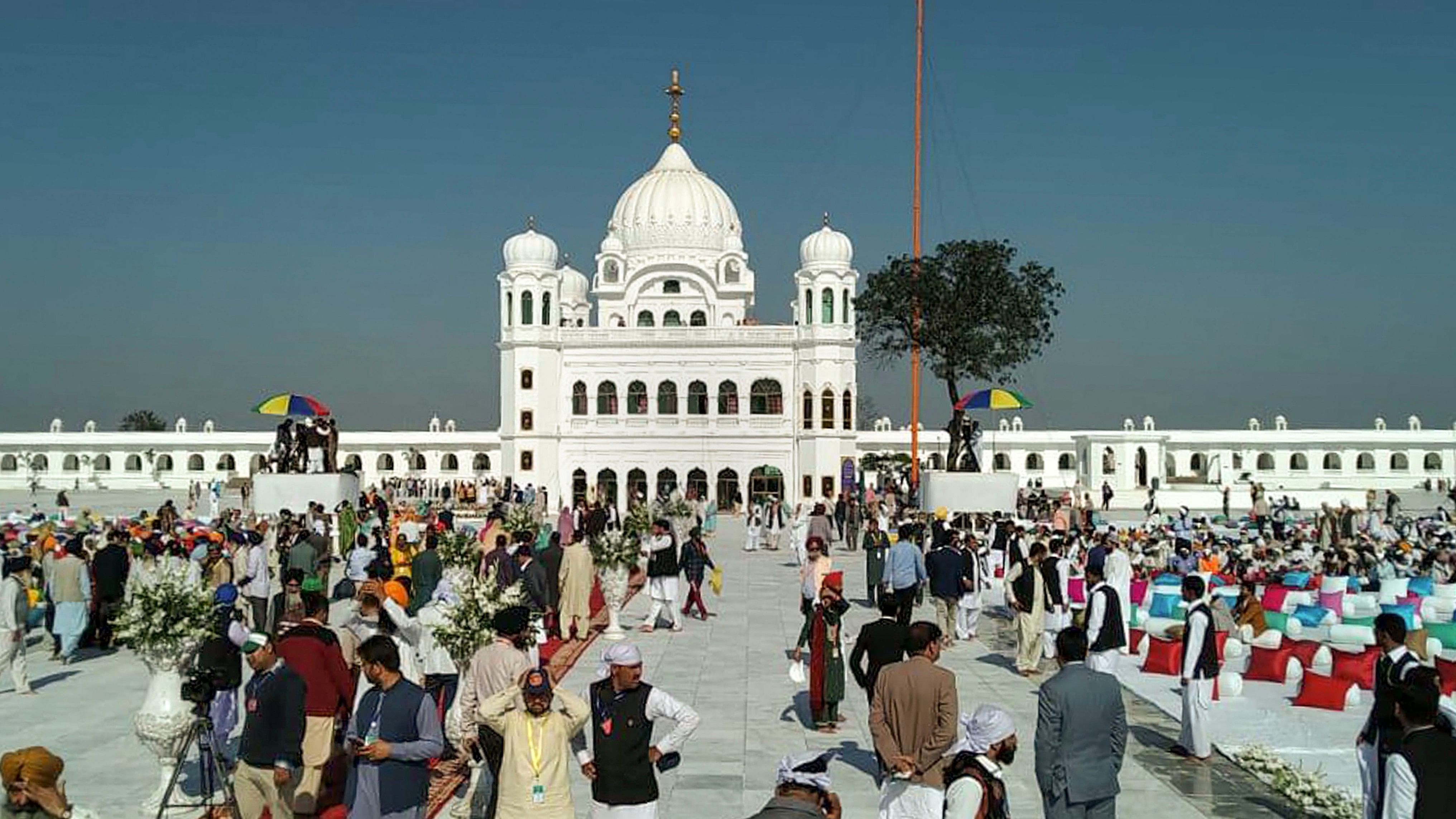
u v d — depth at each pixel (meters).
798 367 89.38
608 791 11.42
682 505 61.91
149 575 17.27
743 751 18.23
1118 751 12.26
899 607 17.48
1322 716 20.98
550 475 89.81
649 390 90.25
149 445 116.31
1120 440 100.31
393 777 11.54
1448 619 30.05
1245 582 29.20
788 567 48.97
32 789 9.26
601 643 28.69
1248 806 15.41
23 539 40.00
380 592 16.31
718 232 101.62
